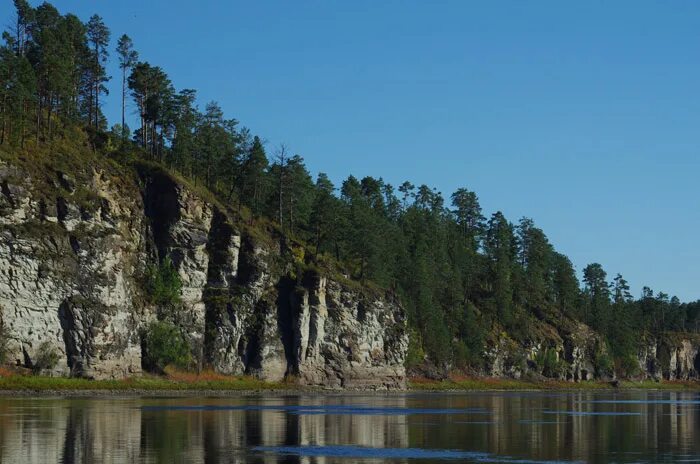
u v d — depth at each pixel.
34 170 129.25
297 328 158.25
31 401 93.31
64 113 152.38
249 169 173.00
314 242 180.50
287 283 162.75
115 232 135.75
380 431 67.38
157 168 154.50
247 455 49.88
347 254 185.50
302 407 98.00
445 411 97.06
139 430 61.28
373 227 186.88
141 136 170.12
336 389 159.50
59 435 56.47
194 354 145.88
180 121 166.75
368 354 168.88
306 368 158.38
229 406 94.94
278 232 169.25
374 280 184.00
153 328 138.62
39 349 120.06
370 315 170.50
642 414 100.81
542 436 66.31
